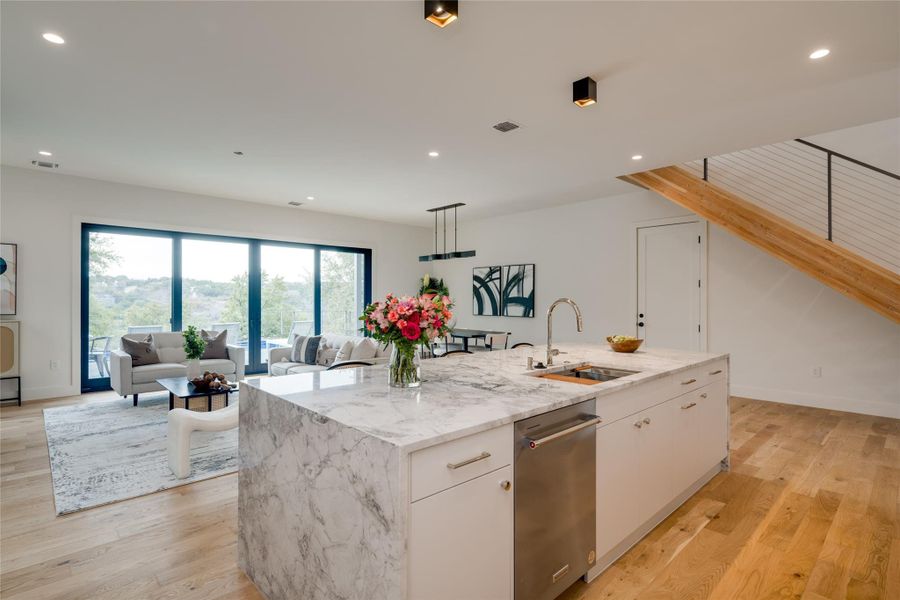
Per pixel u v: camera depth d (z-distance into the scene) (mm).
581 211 6594
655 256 5840
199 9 2158
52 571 1955
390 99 3137
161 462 3260
